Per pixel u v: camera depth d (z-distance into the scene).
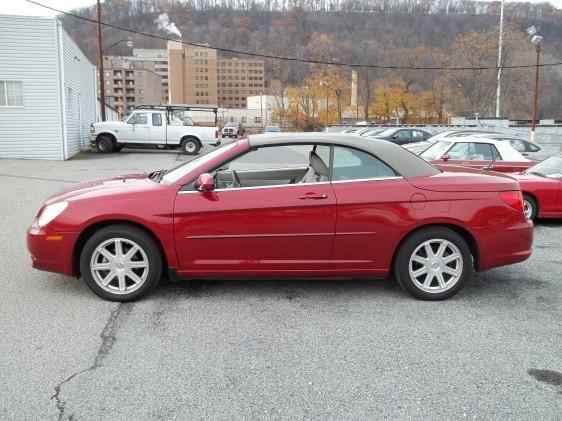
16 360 3.58
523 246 4.98
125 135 23.73
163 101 121.88
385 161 4.84
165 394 3.18
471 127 40.00
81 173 15.40
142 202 4.63
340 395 3.20
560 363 3.67
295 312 4.55
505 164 10.78
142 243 4.66
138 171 16.17
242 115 104.88
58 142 20.38
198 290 5.09
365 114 74.81
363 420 2.94
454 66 62.47
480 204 4.81
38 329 4.11
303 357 3.70
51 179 13.77
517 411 3.05
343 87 80.56
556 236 7.97
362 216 4.69
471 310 4.67
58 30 19.72
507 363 3.65
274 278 4.83
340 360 3.66
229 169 5.10
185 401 3.10
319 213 4.67
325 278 4.87
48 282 5.27
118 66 111.25
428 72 68.12
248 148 4.88
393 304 4.79
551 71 57.69
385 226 4.71
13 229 7.71
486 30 61.25
